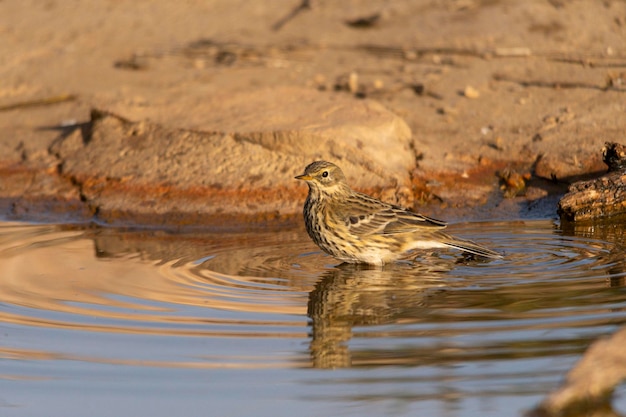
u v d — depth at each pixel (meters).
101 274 13.68
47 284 13.23
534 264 13.80
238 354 10.73
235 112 19.14
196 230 16.47
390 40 23.84
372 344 10.91
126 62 23.20
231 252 14.97
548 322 11.27
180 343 11.02
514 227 16.06
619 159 16.55
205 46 24.23
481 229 15.95
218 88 21.31
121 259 14.51
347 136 17.92
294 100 19.56
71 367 10.52
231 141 18.14
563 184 17.58
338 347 10.84
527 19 23.86
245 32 25.25
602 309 11.63
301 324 11.55
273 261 14.51
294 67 22.72
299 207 17.16
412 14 25.17
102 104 19.89
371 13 25.44
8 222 17.14
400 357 10.53
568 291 12.40
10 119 20.97
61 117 20.77
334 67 22.58
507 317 11.52
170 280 13.39
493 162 18.27
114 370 10.45
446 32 23.83
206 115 19.16
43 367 10.52
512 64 21.83
